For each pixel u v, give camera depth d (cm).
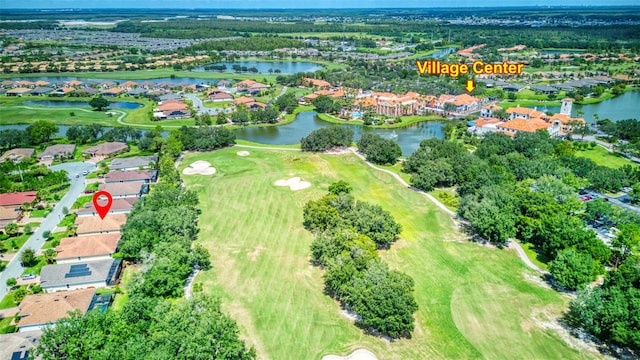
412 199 15400
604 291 8938
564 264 10169
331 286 9881
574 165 16925
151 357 7056
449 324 9238
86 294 9612
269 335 8875
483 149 19238
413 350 8538
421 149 18575
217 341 7631
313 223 12950
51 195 15788
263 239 12681
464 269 11194
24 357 7738
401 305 8631
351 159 19788
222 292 10219
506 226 12112
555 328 9094
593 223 13400
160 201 13775
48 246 12212
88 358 7456
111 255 11519
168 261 10162
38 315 8850
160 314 8256
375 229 12144
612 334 8269
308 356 8369
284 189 16250
